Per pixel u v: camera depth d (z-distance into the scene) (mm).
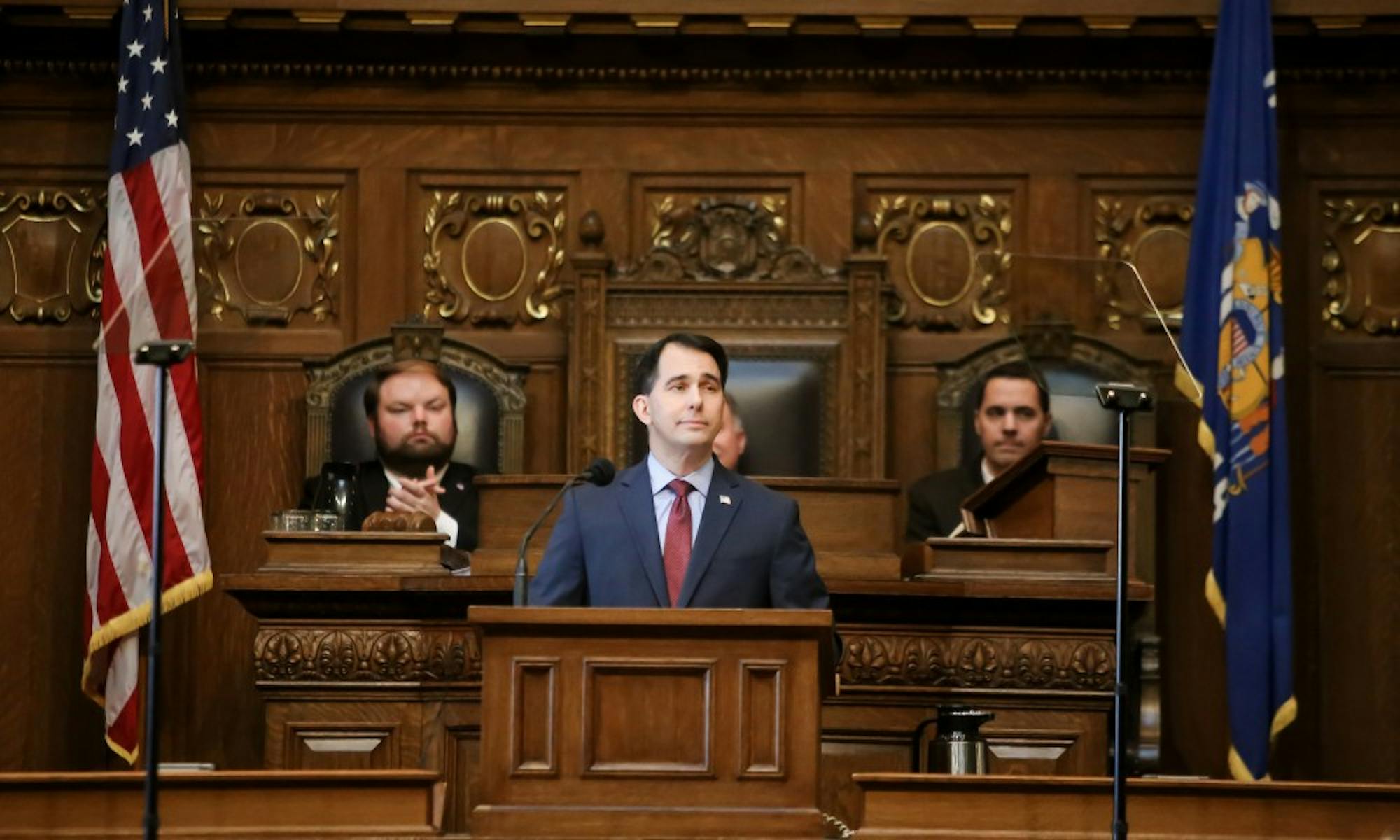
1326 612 10633
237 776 5352
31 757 10414
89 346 10734
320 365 10336
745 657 5234
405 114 10945
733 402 10281
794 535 5836
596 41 10812
